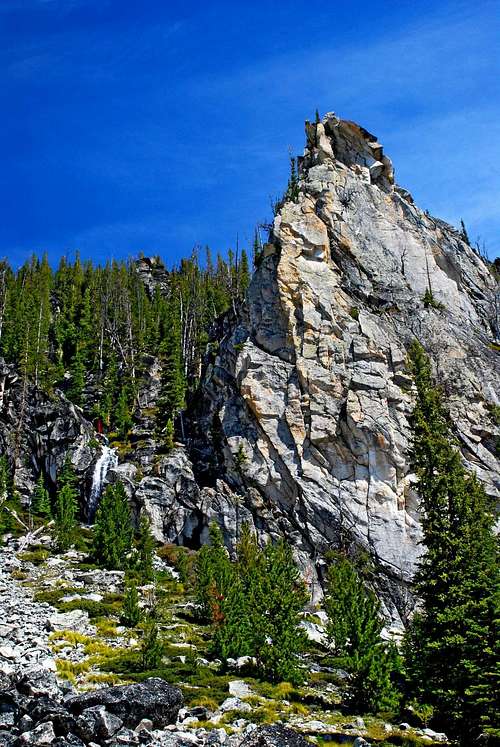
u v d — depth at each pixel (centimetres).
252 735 1842
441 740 2484
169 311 11269
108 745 1800
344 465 6119
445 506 3194
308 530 5906
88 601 4075
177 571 5591
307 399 6378
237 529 6016
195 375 8888
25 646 2948
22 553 5462
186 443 7388
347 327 6662
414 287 7381
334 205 7456
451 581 2989
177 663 3016
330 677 3206
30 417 7906
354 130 8088
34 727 1811
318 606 5319
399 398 6288
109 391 8725
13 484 7206
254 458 6384
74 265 13962
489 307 7906
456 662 2708
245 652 3306
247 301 7338
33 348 8869
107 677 2584
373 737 2330
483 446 6331
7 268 12519
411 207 8056
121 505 5866
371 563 5644
